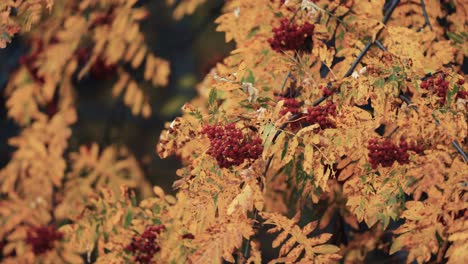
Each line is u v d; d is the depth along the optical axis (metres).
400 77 2.68
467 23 3.18
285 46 2.88
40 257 3.52
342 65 2.87
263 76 2.93
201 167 2.68
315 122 2.69
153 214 3.01
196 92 3.82
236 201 2.61
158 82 3.85
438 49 2.94
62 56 3.72
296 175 2.80
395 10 3.15
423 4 3.08
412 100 2.70
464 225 2.67
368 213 2.71
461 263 2.62
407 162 2.70
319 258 2.77
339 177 2.78
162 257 2.96
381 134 2.98
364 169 2.73
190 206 2.70
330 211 3.14
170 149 2.69
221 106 2.83
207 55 3.74
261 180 2.70
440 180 2.68
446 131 2.68
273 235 3.70
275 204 3.12
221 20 3.00
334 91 2.73
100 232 3.03
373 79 2.67
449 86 2.68
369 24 2.87
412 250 2.71
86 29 3.62
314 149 2.67
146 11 3.64
